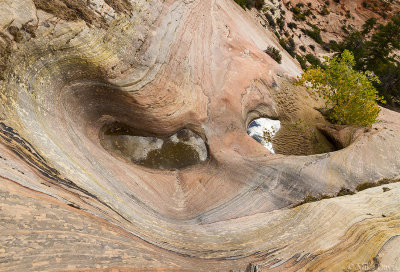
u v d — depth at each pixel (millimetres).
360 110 14688
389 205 9336
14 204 5316
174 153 12547
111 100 11070
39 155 6852
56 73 9211
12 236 5016
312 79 16672
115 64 10266
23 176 5852
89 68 9797
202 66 13922
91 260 5738
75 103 10336
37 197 5746
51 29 8516
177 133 12938
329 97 15914
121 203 7848
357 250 7582
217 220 9500
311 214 9344
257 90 15375
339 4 44500
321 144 15484
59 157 7469
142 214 8219
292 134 15641
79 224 6062
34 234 5293
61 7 8922
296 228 8898
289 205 10258
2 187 5285
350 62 16156
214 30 15883
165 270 6590
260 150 13289
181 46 13141
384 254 7176
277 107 16125
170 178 11828
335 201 9648
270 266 7504
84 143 9742
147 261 6543
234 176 11672
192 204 10664
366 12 45594
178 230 8523
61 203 6094
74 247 5660
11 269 4746
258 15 30078
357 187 10766
